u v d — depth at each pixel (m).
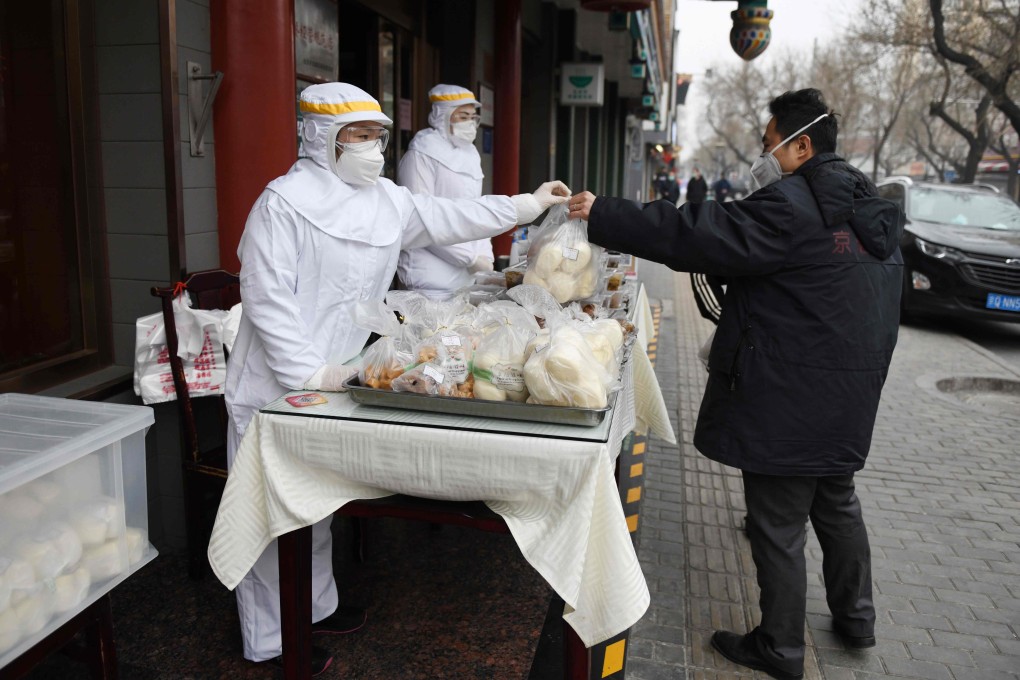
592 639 1.83
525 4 8.88
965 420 5.73
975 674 2.73
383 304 2.11
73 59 3.08
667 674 2.66
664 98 24.45
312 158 2.34
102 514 2.00
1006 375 7.04
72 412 2.11
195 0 3.13
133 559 2.14
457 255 3.68
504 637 2.82
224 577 2.04
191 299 3.15
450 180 3.88
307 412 1.96
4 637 1.74
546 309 2.26
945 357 7.80
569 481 1.79
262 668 2.60
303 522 1.96
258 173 3.31
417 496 1.95
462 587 3.15
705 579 3.31
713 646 2.82
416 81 6.31
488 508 1.96
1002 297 8.57
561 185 2.78
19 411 2.11
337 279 2.34
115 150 3.13
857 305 2.36
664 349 7.73
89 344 3.30
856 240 2.38
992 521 4.03
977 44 17.00
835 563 2.76
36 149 3.02
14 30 2.89
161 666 2.60
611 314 2.88
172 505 3.34
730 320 2.47
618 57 12.90
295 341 2.21
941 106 21.59
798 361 2.36
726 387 2.48
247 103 3.26
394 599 3.05
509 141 6.83
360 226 2.35
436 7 6.59
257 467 2.02
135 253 3.19
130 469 2.11
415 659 2.68
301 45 4.33
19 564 1.78
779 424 2.40
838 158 2.46
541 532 1.85
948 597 3.26
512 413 1.88
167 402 3.21
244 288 2.24
